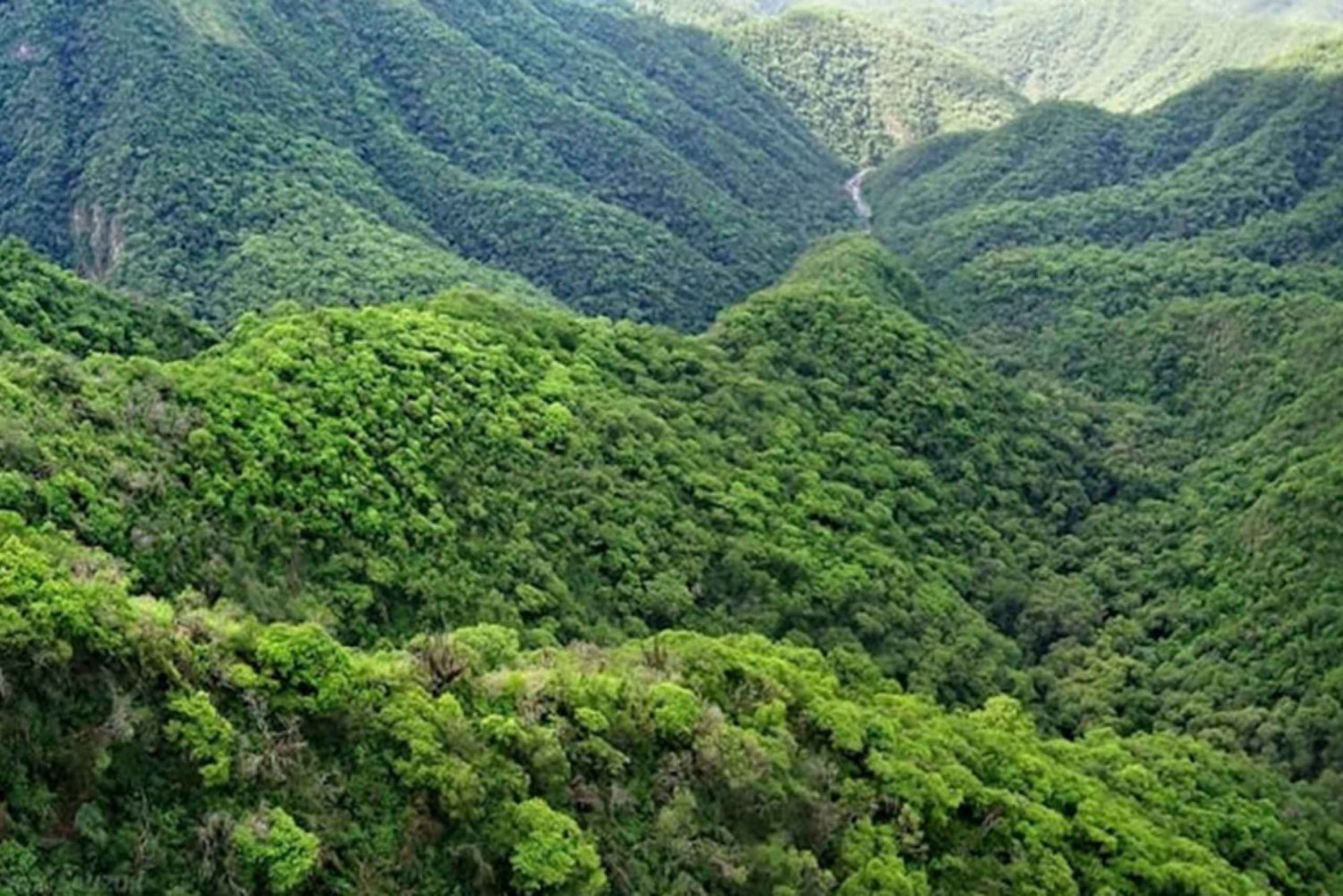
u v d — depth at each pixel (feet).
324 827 83.35
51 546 98.99
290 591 140.97
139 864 75.25
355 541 153.69
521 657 118.42
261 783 82.94
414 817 87.15
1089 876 124.67
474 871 87.30
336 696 89.20
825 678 137.90
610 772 100.63
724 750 107.24
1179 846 135.64
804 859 103.50
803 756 117.50
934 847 118.01
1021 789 135.44
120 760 78.48
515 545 169.99
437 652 103.24
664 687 110.42
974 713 171.32
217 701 85.30
